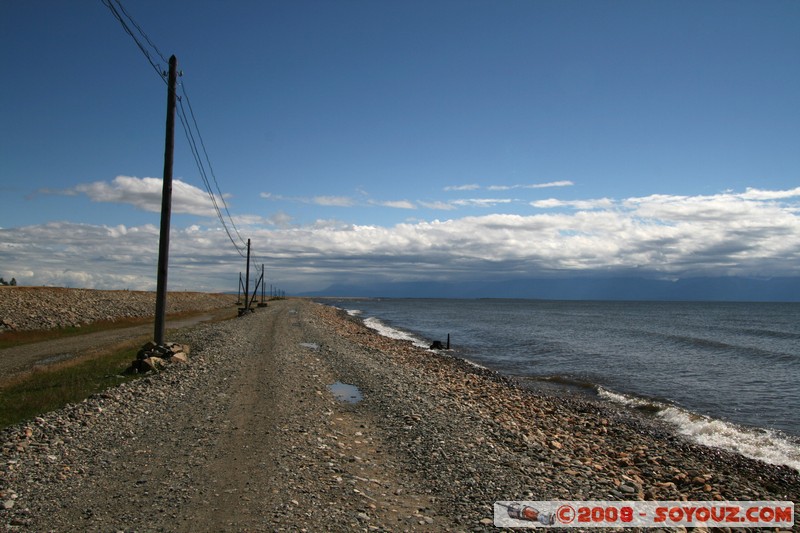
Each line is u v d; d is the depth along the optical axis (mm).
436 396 15555
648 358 34094
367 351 28141
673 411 18422
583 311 138125
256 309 72812
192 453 8469
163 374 15680
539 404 18375
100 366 17797
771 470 12328
